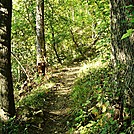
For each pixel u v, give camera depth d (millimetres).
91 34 26391
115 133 4734
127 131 4434
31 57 20016
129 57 4879
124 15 4945
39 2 15328
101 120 5551
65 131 7105
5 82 7168
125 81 4961
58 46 24484
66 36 22594
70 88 11586
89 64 12789
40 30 15320
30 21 18797
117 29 5289
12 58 19359
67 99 9969
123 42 5062
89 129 5758
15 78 20344
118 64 5312
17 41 19312
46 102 10297
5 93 7168
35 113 8133
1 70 7109
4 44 7102
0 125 6824
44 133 7453
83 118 6262
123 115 4875
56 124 7852
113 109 5234
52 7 20562
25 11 18406
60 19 22203
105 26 7949
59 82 13141
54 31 21547
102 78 7938
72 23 23891
